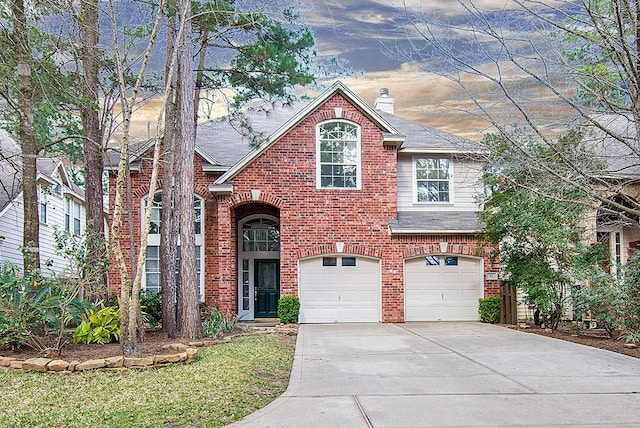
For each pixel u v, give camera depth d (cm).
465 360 1052
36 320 1054
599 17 871
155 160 1030
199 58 1592
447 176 1939
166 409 683
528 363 1013
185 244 1306
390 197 1806
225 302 1719
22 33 1170
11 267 1127
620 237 1794
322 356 1113
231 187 1739
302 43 1591
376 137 1812
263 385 847
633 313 1233
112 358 930
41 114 1371
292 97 1703
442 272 1812
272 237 1984
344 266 1795
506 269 1656
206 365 948
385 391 805
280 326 1620
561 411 692
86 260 1133
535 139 988
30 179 1186
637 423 642
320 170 1792
